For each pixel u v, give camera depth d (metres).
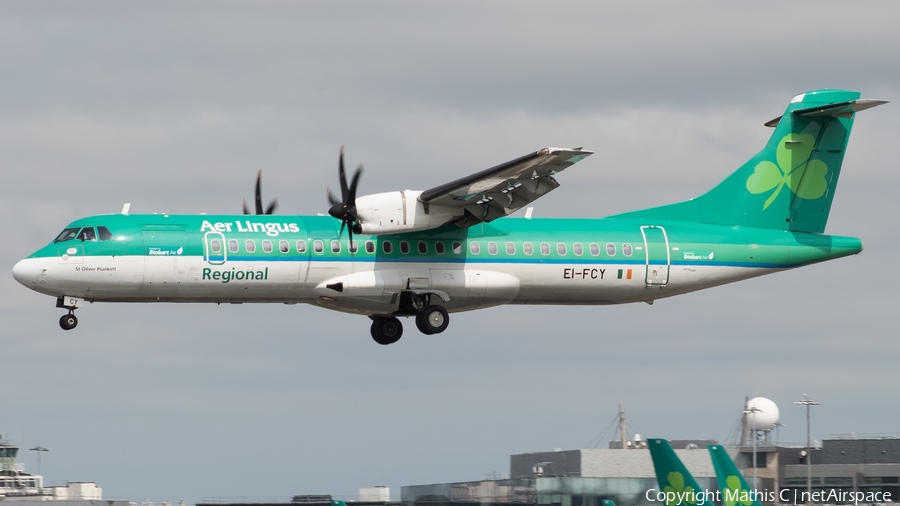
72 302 111.19
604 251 121.25
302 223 114.62
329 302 116.12
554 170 109.44
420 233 116.56
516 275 118.69
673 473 81.50
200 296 112.62
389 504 102.75
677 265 123.19
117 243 109.00
